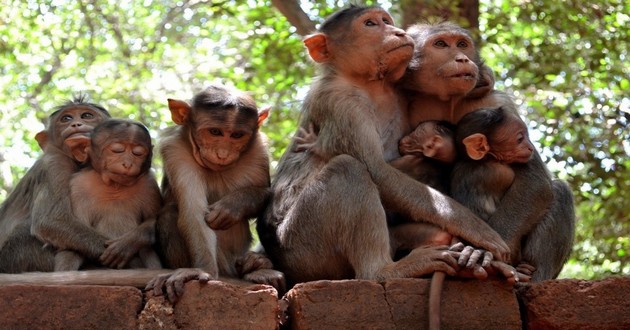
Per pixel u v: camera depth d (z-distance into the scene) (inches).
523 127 175.2
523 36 263.7
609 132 243.6
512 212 174.9
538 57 249.6
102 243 178.5
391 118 179.2
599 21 252.8
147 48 321.1
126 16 329.1
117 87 295.6
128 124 180.1
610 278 168.1
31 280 170.2
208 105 176.6
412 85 179.5
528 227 175.0
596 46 247.6
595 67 247.3
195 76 306.7
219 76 306.7
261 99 275.1
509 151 174.9
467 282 167.8
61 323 164.1
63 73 314.0
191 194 175.8
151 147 180.7
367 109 176.4
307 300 165.8
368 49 177.8
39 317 163.9
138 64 308.2
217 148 176.1
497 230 174.4
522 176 175.8
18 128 319.0
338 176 172.2
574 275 263.0
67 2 314.2
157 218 178.5
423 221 173.2
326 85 177.9
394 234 174.1
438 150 176.2
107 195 180.7
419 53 179.0
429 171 177.2
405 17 228.1
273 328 165.3
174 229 176.7
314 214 173.0
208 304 165.3
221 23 301.3
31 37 306.5
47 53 315.0
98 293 164.9
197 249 174.2
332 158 174.1
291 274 175.2
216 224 174.9
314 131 178.9
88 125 186.2
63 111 187.6
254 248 184.7
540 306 167.8
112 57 315.3
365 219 171.0
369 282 166.7
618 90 252.2
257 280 172.6
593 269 264.2
